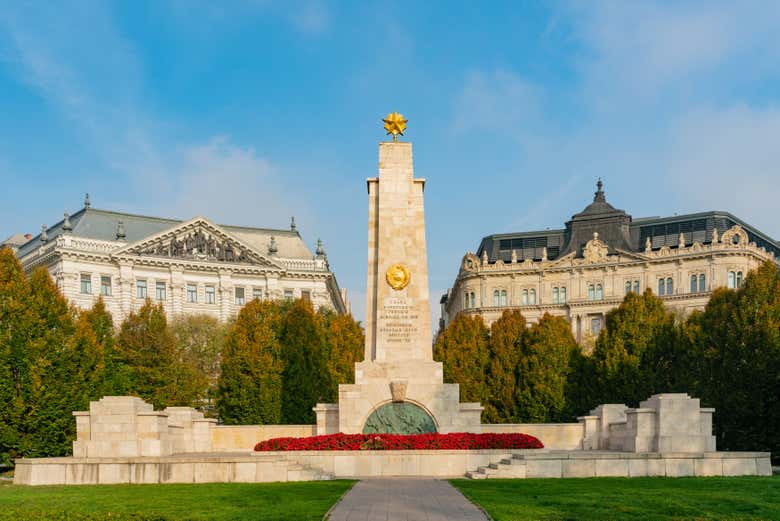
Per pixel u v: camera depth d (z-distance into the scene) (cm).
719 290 6353
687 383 6025
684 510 2489
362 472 3766
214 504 2653
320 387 6412
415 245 4656
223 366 6494
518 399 6938
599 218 14950
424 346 4547
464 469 3788
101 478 3366
